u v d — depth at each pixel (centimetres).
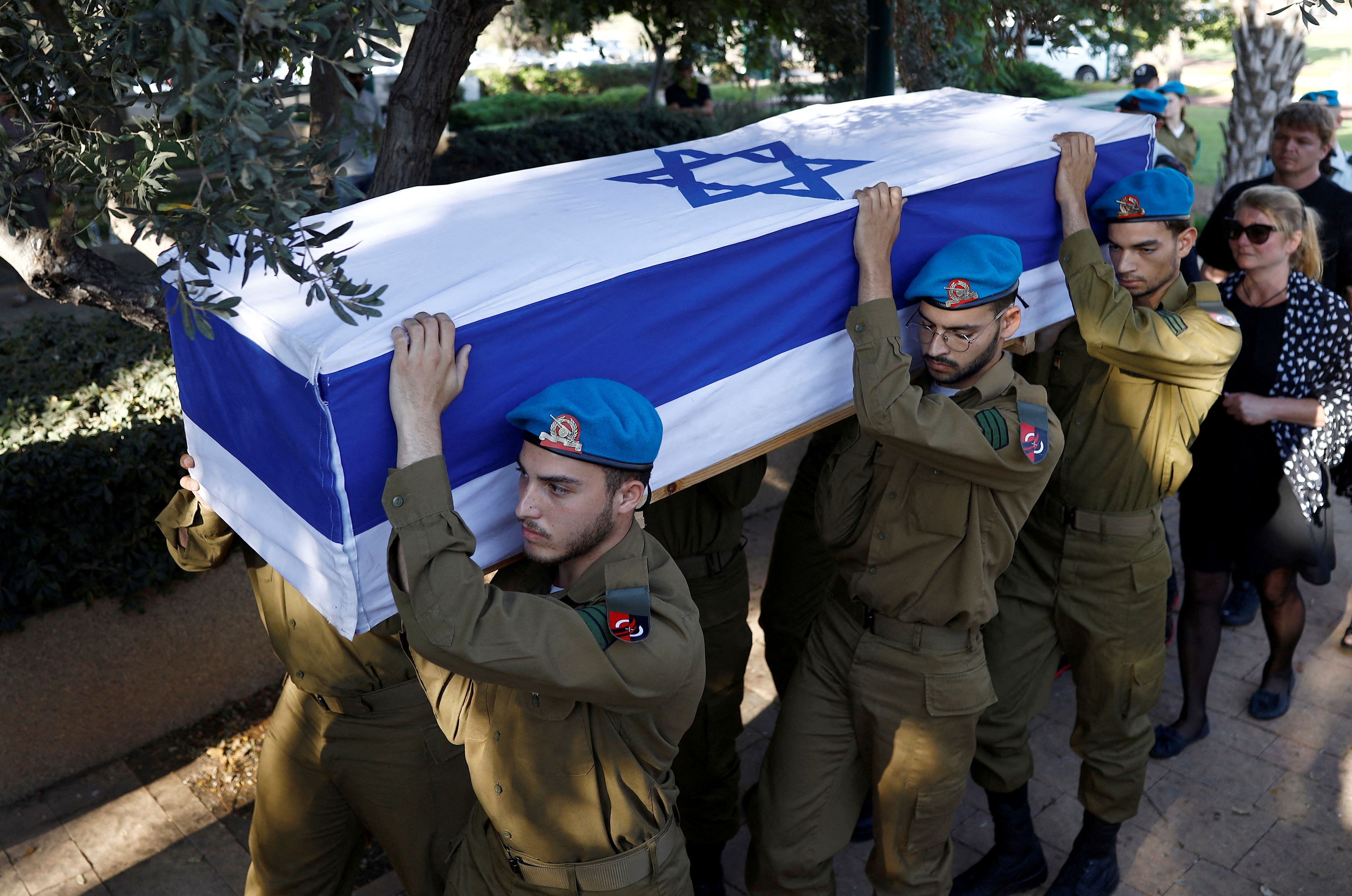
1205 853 358
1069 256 290
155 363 465
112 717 401
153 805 383
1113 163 310
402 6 163
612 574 196
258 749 409
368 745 271
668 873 223
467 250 217
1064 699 446
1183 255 308
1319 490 387
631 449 191
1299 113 484
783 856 283
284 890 295
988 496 256
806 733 285
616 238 221
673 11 536
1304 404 375
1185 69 3166
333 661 263
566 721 206
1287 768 399
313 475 186
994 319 253
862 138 308
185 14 141
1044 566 323
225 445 226
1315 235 376
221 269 222
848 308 255
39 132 220
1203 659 406
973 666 272
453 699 224
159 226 165
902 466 259
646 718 210
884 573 266
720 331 227
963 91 371
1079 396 315
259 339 192
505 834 220
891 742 273
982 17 407
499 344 193
